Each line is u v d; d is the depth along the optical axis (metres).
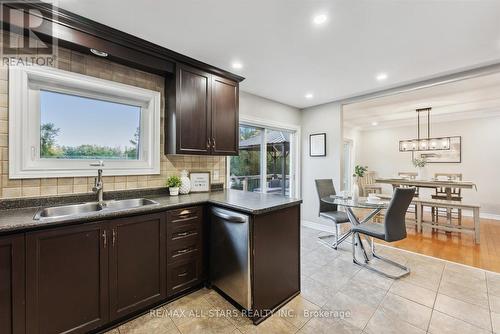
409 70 2.75
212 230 2.18
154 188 2.49
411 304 1.99
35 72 1.79
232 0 1.60
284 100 4.05
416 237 3.87
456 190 5.57
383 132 7.11
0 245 1.28
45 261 1.41
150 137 2.46
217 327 1.72
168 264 1.98
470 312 1.88
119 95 2.28
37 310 1.39
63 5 1.63
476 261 2.88
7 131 1.71
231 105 2.84
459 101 4.22
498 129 5.27
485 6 1.63
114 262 1.68
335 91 3.53
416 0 1.58
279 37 2.06
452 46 2.19
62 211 1.88
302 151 4.63
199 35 2.04
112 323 1.72
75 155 2.11
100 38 1.91
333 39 2.09
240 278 1.86
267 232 1.88
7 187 1.72
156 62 2.27
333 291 2.21
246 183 3.79
